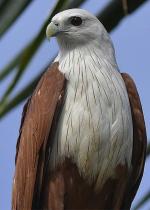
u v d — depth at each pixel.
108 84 7.12
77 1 6.06
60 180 7.20
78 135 6.89
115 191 7.67
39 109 7.20
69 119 6.92
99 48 7.71
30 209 7.10
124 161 7.38
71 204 7.59
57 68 7.53
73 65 7.35
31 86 6.05
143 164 7.74
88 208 7.79
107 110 6.98
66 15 7.80
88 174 7.26
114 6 6.07
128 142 7.26
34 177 7.08
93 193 7.57
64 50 7.81
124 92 7.30
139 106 7.62
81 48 7.68
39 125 7.08
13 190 7.81
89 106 6.89
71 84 7.09
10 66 5.81
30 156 7.20
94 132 6.88
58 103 6.98
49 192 7.27
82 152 6.97
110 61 7.64
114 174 7.42
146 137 7.64
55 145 7.10
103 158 7.14
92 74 7.15
